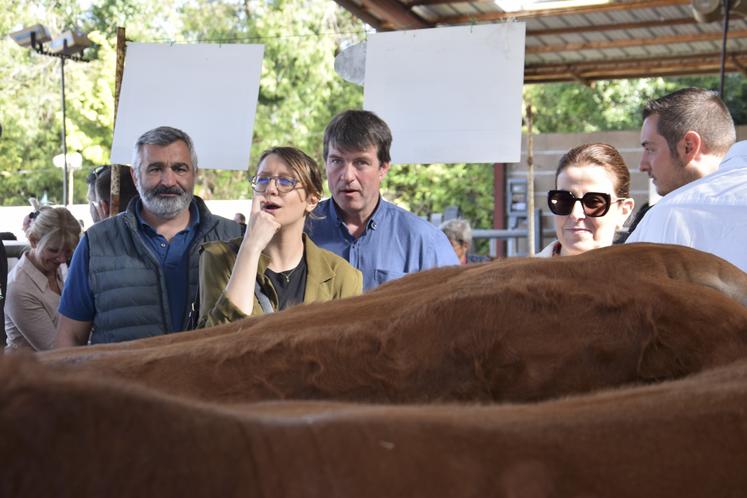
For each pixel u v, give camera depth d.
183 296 3.37
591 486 0.51
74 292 3.36
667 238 2.16
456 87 4.34
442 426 0.50
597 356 0.75
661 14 10.81
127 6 23.34
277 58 21.11
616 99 21.11
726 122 2.94
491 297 0.77
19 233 11.73
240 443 0.43
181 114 4.51
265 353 0.74
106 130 22.20
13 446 0.37
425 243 3.46
